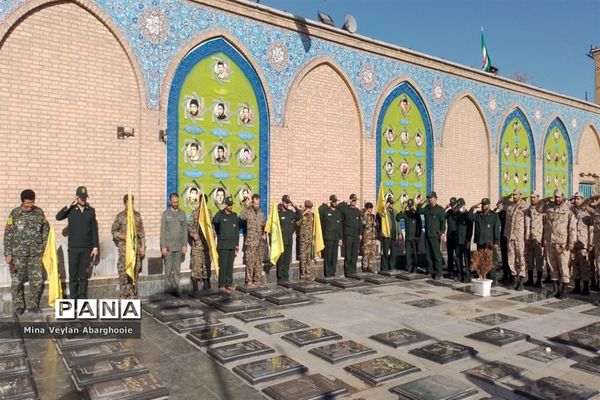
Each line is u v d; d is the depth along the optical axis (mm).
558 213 8719
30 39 7582
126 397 4117
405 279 10359
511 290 9422
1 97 7324
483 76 15062
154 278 8578
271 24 10414
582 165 18875
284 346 5656
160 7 8844
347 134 11883
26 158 7535
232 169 9891
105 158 8281
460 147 14539
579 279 9133
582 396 4172
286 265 10008
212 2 9469
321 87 11391
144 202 8641
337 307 7746
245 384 4531
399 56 12852
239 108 10008
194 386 4480
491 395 4289
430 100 13688
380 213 11344
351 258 10805
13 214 7016
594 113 19344
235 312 7309
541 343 5898
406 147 13180
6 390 4258
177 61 9039
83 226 7492
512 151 16156
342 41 11625
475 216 10078
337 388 4336
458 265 10477
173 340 5879
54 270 7074
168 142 8977
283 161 10602
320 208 10680
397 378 4684
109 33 8336
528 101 16609
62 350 5406
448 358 5160
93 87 8172
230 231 9039
